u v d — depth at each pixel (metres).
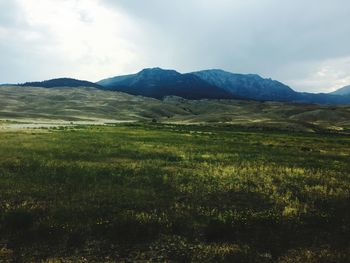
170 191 21.48
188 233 14.55
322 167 33.38
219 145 53.34
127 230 14.42
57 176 24.33
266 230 15.14
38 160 30.59
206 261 12.09
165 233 14.46
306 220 16.58
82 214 16.39
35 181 22.72
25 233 13.86
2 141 45.44
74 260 11.88
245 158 37.97
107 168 28.11
